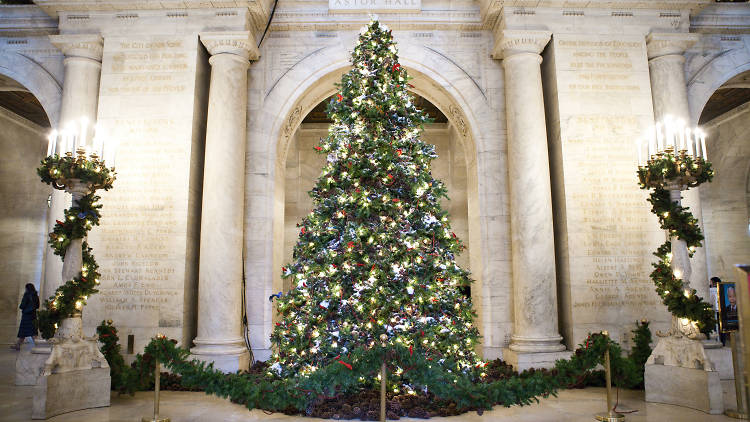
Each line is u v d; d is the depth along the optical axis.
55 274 11.38
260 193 12.36
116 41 11.94
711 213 19.50
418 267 8.59
